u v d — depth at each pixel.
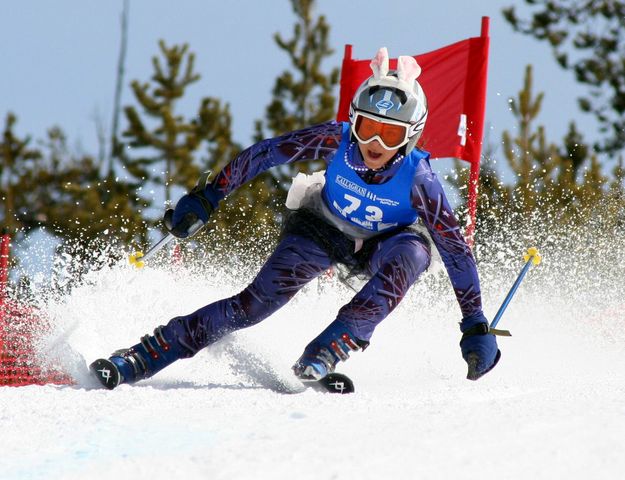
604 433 8.14
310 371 14.12
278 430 8.87
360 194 15.01
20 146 81.00
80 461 7.92
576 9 75.88
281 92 85.44
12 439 8.90
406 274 14.77
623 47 76.19
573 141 70.12
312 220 15.80
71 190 78.25
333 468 7.03
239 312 14.91
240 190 66.12
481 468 7.05
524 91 63.59
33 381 22.56
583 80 75.94
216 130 84.50
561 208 50.50
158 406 10.80
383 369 18.83
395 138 14.30
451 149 27.98
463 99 28.06
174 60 83.94
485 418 9.02
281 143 15.23
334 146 15.04
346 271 16.33
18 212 77.06
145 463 7.39
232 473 6.95
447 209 14.67
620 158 68.94
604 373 17.94
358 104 14.38
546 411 9.41
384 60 14.52
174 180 79.69
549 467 7.10
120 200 68.62
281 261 15.31
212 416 9.91
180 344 14.60
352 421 9.25
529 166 59.84
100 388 14.15
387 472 6.93
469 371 15.09
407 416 9.44
